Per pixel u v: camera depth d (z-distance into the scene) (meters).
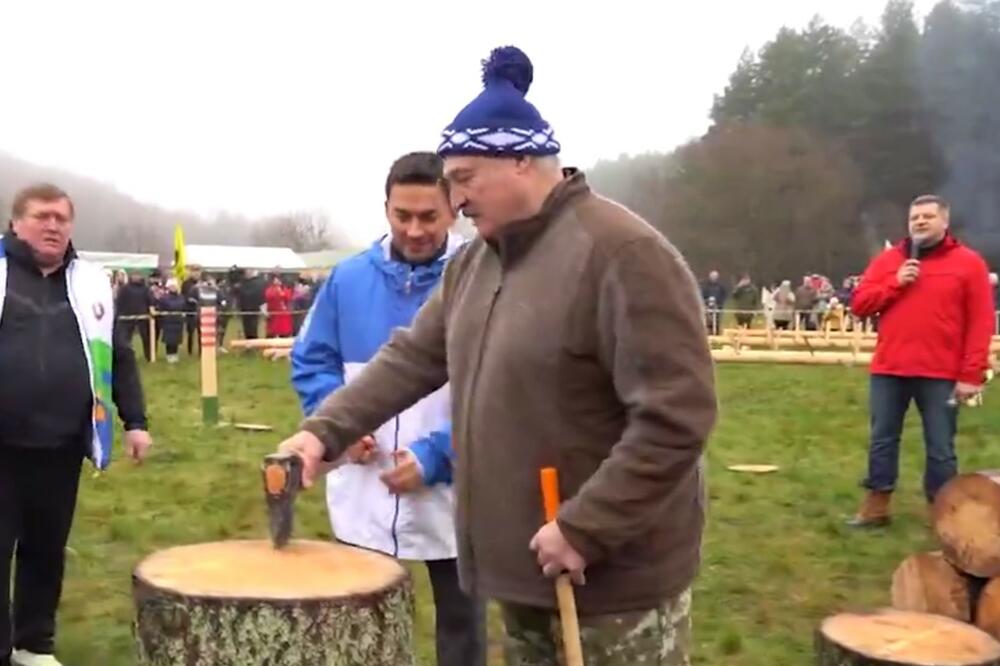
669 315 2.47
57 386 4.59
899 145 51.22
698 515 2.76
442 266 3.73
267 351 22.53
